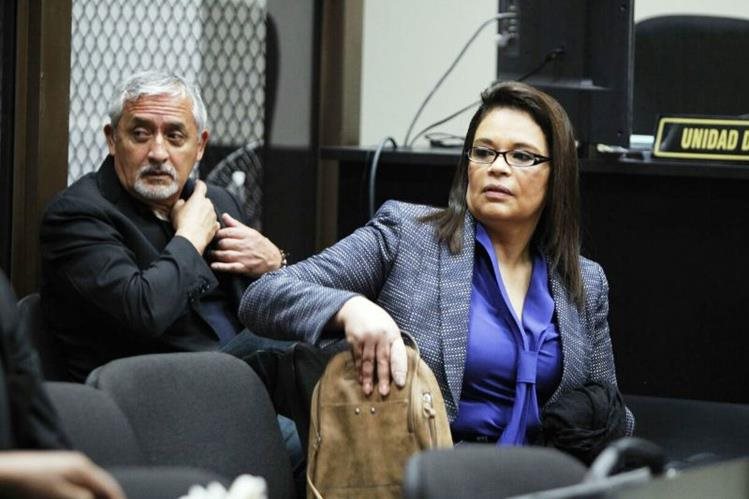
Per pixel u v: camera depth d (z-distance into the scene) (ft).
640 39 22.99
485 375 14.46
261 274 17.16
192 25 20.79
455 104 27.20
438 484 9.98
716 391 20.08
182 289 16.02
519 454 10.46
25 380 8.98
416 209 15.06
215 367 13.44
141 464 11.75
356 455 13.17
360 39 22.81
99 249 15.98
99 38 19.44
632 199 20.01
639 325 20.16
